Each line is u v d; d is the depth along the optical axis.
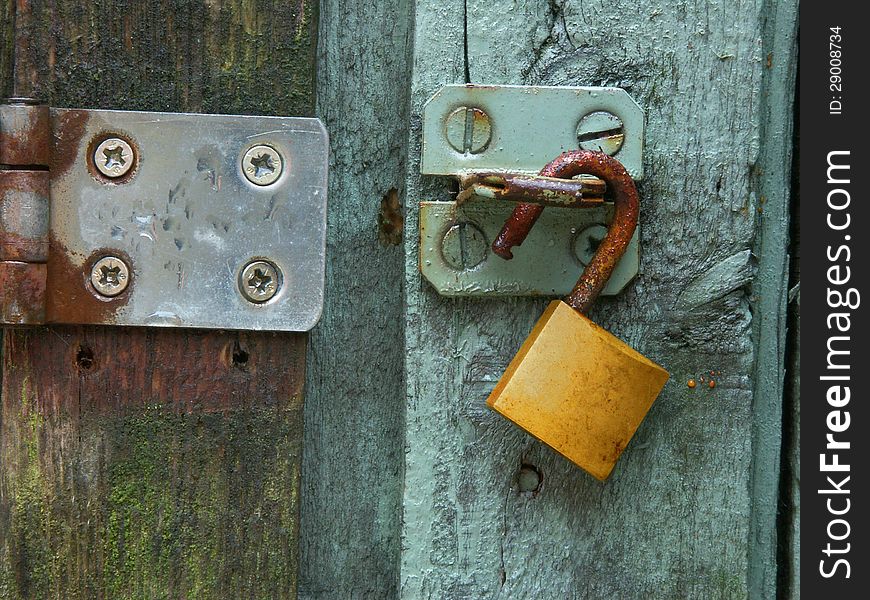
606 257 0.45
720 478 0.47
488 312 0.47
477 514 0.47
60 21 0.45
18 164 0.44
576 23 0.47
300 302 0.45
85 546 0.46
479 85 0.46
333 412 0.49
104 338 0.46
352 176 0.49
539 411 0.44
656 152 0.47
